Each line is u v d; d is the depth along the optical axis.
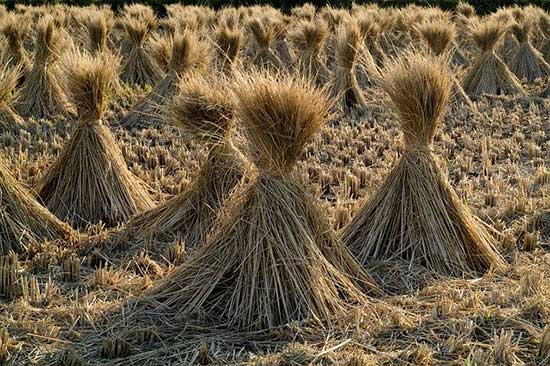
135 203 6.86
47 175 6.96
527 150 9.31
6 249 5.98
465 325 4.68
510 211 6.93
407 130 5.80
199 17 16.55
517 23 14.62
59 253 5.90
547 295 5.14
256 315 4.78
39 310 4.96
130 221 6.48
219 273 4.94
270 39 13.36
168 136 9.77
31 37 14.12
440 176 5.82
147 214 6.51
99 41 12.45
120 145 9.11
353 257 5.43
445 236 5.68
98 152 6.81
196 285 4.96
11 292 5.23
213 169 6.30
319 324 4.68
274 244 4.86
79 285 5.44
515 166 8.46
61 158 6.91
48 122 10.30
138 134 9.92
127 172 7.00
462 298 5.13
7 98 6.81
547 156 9.12
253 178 5.11
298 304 4.77
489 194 7.33
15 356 4.38
